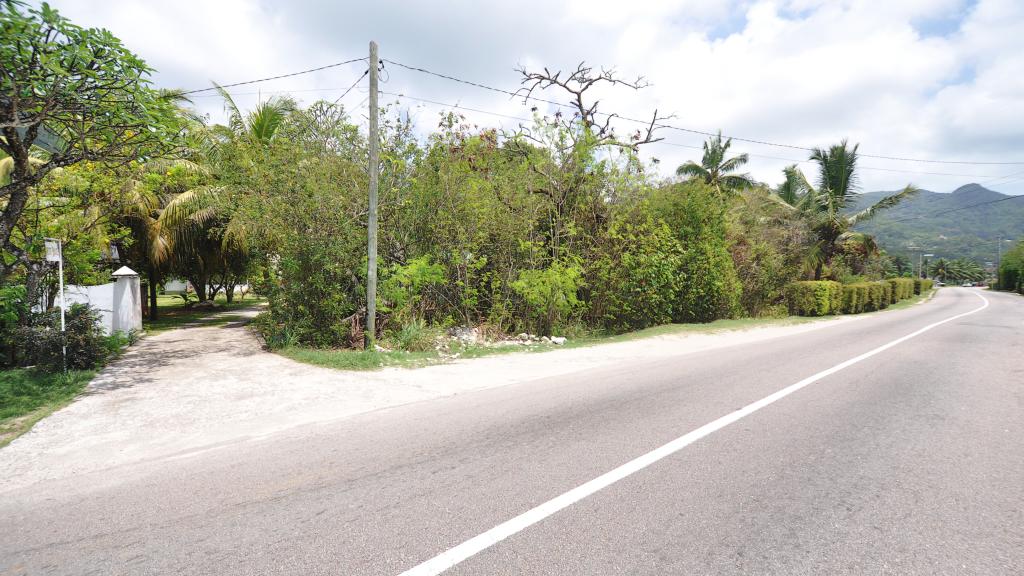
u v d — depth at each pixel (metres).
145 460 4.23
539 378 7.54
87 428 5.12
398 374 7.84
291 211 10.35
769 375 7.63
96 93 7.08
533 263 12.54
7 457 4.33
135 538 2.93
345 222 10.53
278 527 3.02
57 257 7.63
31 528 3.08
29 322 8.17
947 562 2.60
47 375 7.39
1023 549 2.73
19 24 5.87
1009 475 3.76
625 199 14.12
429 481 3.67
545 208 13.45
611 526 2.99
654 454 4.19
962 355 9.64
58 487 3.70
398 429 4.95
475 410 5.65
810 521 3.05
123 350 10.25
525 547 2.76
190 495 3.50
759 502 3.30
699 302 16.27
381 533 2.93
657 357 9.64
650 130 18.16
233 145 12.60
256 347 10.76
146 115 7.54
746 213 21.94
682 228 15.80
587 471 3.83
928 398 6.15
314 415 5.52
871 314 22.70
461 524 3.03
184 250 18.59
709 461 4.03
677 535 2.88
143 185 11.30
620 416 5.36
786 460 4.05
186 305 26.11
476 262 11.93
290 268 10.31
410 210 11.60
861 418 5.27
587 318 14.29
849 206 26.02
